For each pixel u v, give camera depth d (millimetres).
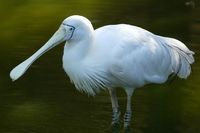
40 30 18328
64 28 12062
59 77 14844
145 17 19484
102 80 12312
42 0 21078
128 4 20438
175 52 13008
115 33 12375
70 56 12117
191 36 18109
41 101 13617
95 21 18938
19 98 13781
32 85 14406
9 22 18984
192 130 12547
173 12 19844
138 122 12914
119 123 12789
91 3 20531
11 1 20781
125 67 12258
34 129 12305
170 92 14367
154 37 12867
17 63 15633
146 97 14148
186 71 13180
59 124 12570
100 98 13875
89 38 12133
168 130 12555
